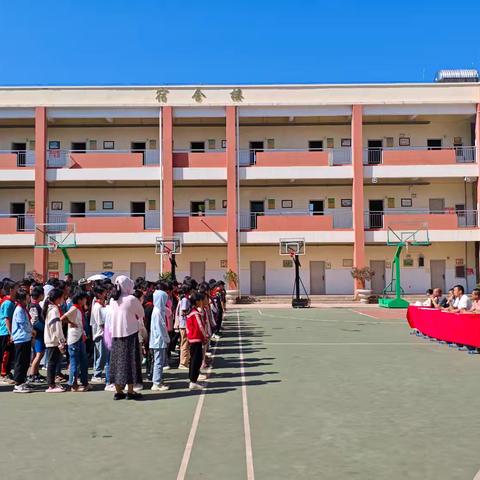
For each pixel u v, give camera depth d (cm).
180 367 1286
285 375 1152
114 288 957
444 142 4000
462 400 906
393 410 840
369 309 3241
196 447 665
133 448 665
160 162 3750
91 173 3719
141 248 4003
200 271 4016
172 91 3784
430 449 649
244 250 4028
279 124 4038
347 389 1000
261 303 3747
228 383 1075
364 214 3922
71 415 838
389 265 4000
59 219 3862
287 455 630
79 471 587
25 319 1029
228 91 3794
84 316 1187
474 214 3938
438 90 3819
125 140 3994
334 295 3934
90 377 1189
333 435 709
